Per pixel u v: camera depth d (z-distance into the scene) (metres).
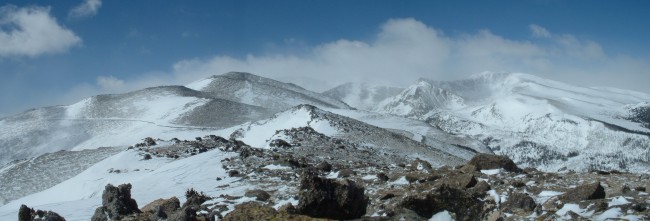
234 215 11.74
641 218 12.08
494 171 22.41
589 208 13.42
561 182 18.66
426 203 13.33
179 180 29.58
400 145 66.81
